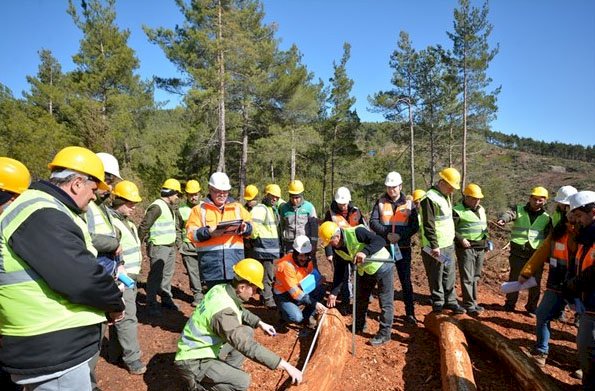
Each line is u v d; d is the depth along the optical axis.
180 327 5.82
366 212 28.42
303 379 3.70
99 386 4.23
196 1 20.11
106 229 3.78
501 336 4.75
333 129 30.47
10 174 3.21
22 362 2.28
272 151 22.91
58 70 31.84
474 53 24.89
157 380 4.38
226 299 3.41
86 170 2.53
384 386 4.25
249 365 4.61
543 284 7.94
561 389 3.76
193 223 4.96
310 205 6.93
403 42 27.36
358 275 5.31
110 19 23.92
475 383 4.19
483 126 26.92
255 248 6.54
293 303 5.46
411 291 5.94
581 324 3.78
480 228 6.14
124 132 24.00
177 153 28.53
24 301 2.25
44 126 20.61
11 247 2.23
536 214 6.22
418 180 32.03
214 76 19.44
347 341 4.84
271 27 22.70
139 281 8.16
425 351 5.00
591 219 3.75
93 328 2.53
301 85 23.44
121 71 23.92
